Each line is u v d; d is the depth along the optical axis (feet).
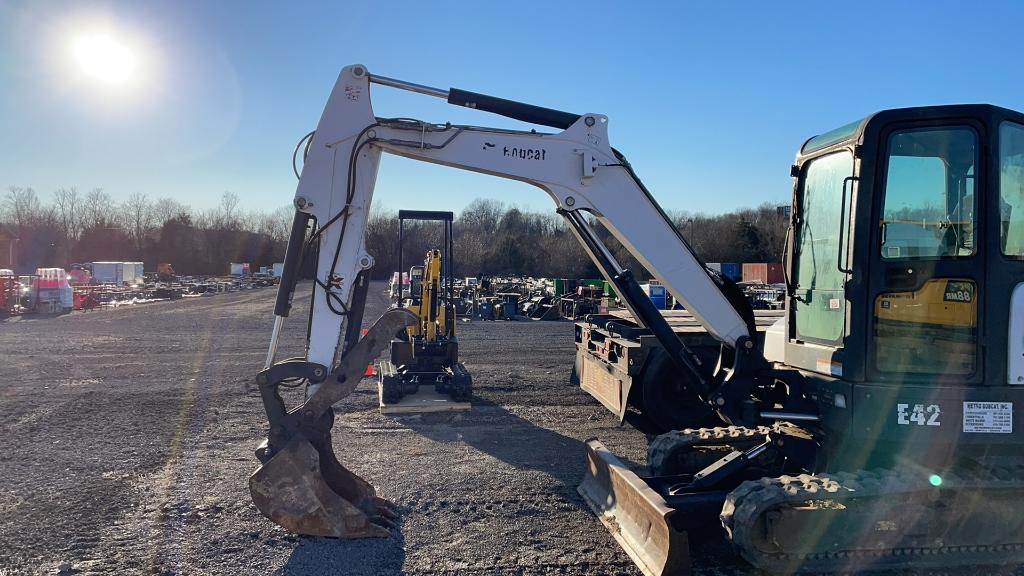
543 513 17.34
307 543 15.35
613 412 27.12
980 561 13.55
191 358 45.32
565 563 14.46
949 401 13.56
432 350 31.09
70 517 16.75
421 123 16.67
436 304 31.73
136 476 19.95
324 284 16.35
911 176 14.08
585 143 17.12
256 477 15.30
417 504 17.93
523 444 24.08
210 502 17.83
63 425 26.18
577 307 81.97
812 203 16.51
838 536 13.35
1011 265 13.62
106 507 17.43
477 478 20.10
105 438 24.23
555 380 37.60
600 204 17.07
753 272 127.95
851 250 14.26
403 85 16.75
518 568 14.23
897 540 13.46
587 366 31.42
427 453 22.79
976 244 13.67
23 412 28.48
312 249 16.62
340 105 16.60
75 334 59.98
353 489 16.74
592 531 16.17
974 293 13.73
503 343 56.39
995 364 13.55
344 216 16.52
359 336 17.02
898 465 14.10
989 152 13.57
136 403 30.42
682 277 17.01
